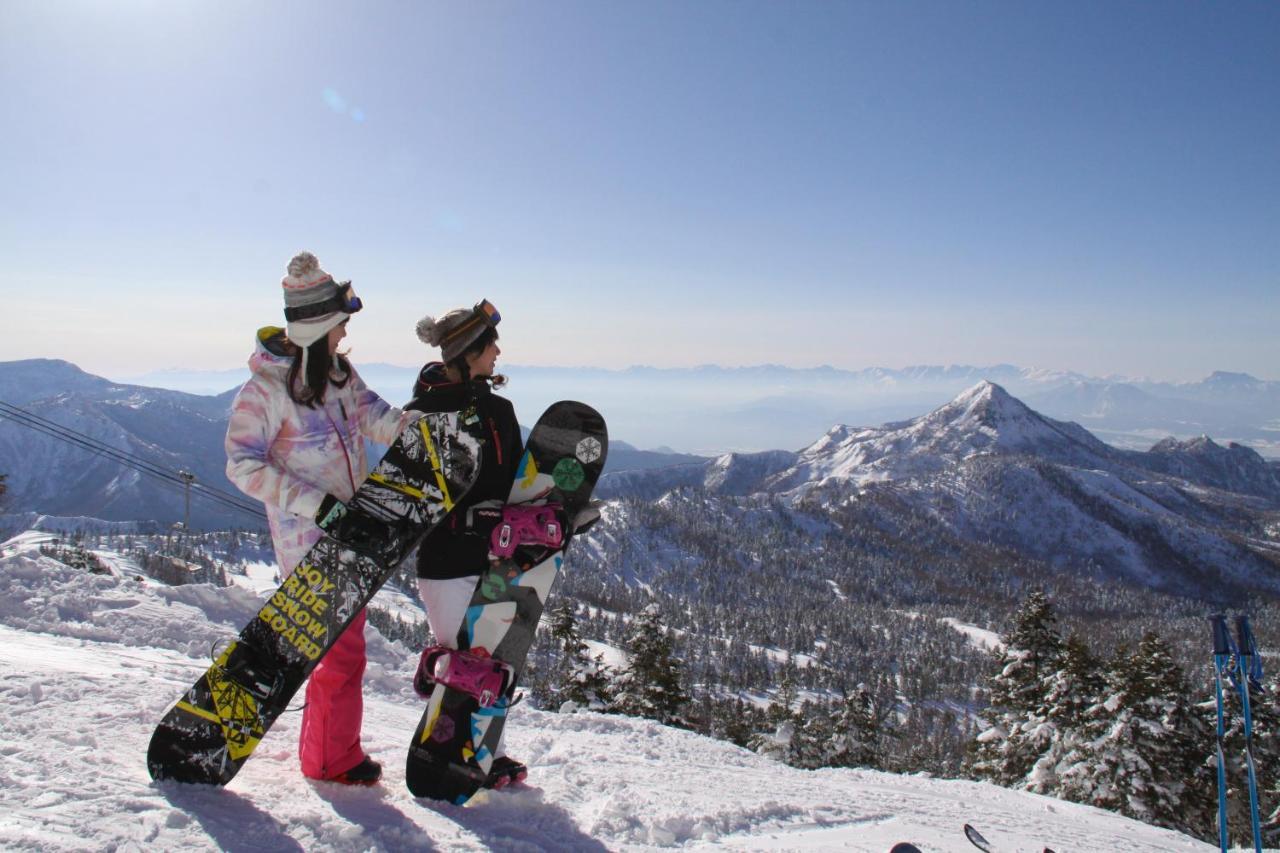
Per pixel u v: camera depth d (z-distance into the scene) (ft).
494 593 9.43
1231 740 62.75
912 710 428.97
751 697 437.58
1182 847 17.52
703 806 11.47
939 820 14.06
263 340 9.10
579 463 10.11
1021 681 80.84
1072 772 63.67
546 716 21.06
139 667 19.76
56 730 10.13
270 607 8.70
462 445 9.11
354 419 9.63
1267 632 592.60
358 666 9.70
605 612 622.13
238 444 8.88
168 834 6.91
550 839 8.79
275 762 10.27
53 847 6.23
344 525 8.61
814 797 14.14
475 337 9.47
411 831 8.12
